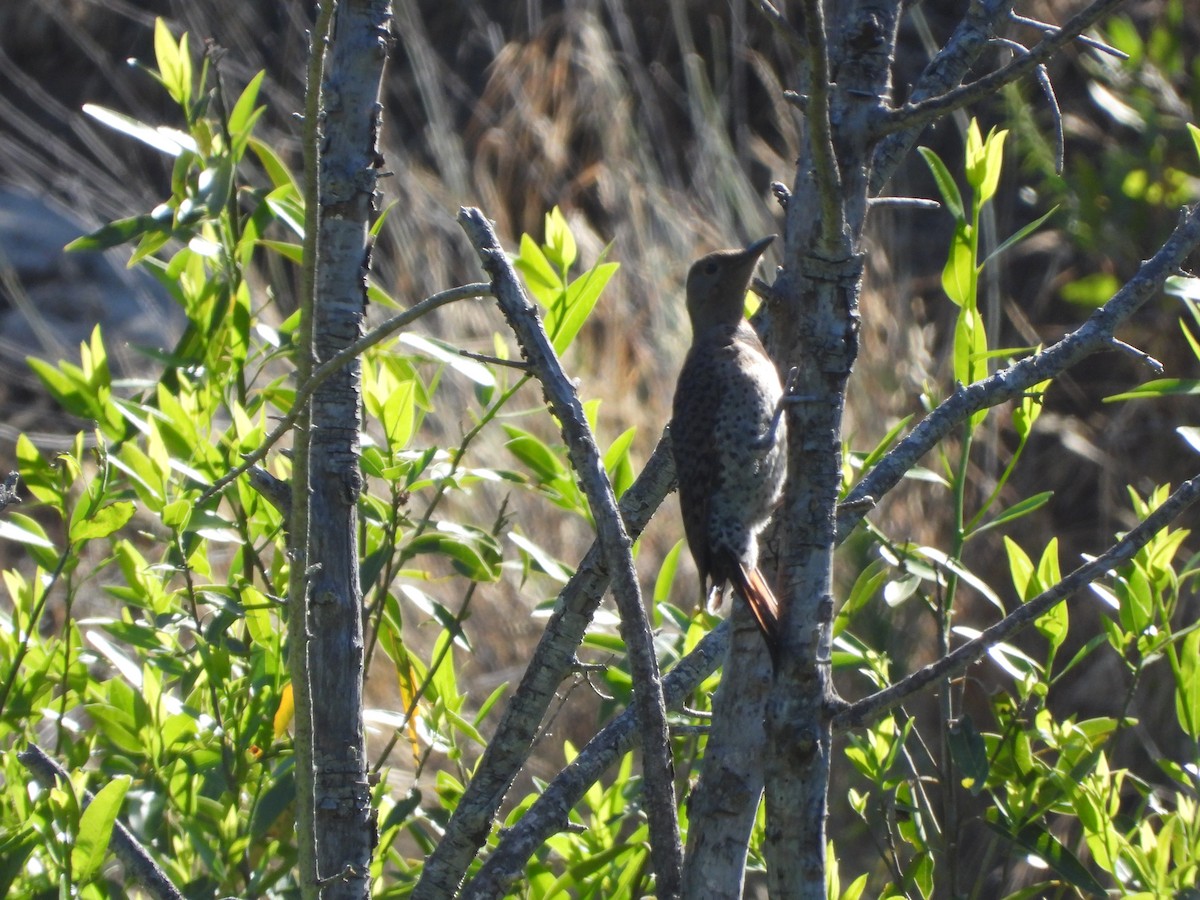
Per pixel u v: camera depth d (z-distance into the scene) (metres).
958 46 5.92
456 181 18.25
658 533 14.26
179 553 6.87
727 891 5.37
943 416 5.53
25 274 18.61
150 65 22.36
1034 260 16.84
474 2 22.28
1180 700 7.01
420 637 13.17
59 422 17.45
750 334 8.34
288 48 21.22
